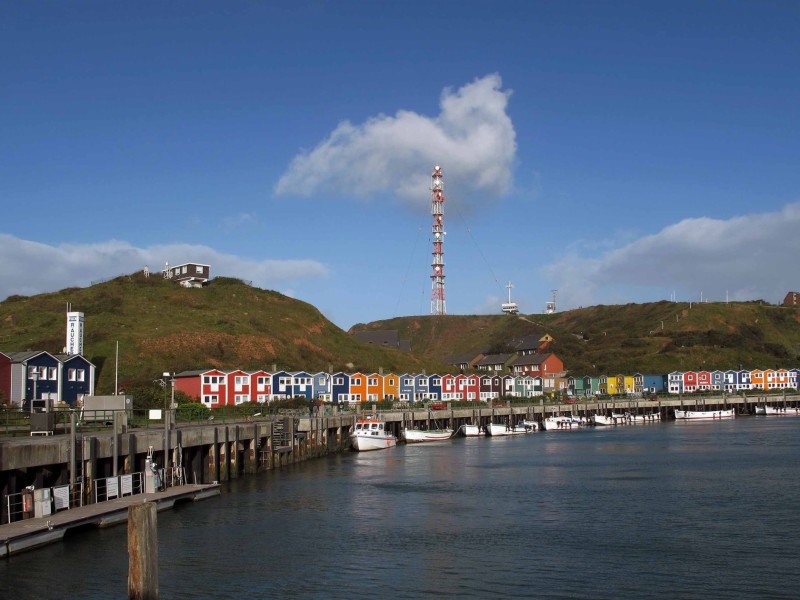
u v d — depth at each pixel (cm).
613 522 4425
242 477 6456
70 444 4072
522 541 3944
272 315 16962
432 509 4875
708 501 5103
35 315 14612
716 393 17962
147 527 2053
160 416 6494
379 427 9581
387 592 3086
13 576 3147
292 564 3484
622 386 18938
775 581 3194
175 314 15525
